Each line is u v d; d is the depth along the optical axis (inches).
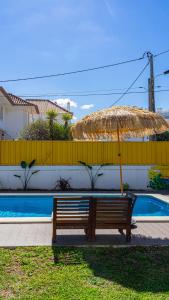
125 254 274.5
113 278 230.4
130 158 705.0
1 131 1134.4
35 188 687.7
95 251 279.3
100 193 626.5
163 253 277.6
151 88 891.4
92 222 304.2
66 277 229.8
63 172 692.7
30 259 260.1
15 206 572.4
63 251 277.6
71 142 698.2
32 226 362.6
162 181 698.2
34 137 1067.9
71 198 298.0
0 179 685.3
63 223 301.3
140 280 228.4
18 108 1230.9
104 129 336.8
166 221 387.9
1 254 268.4
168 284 223.1
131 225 319.0
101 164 694.5
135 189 699.4
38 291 208.5
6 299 196.4
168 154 710.5
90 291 208.4
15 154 689.6
